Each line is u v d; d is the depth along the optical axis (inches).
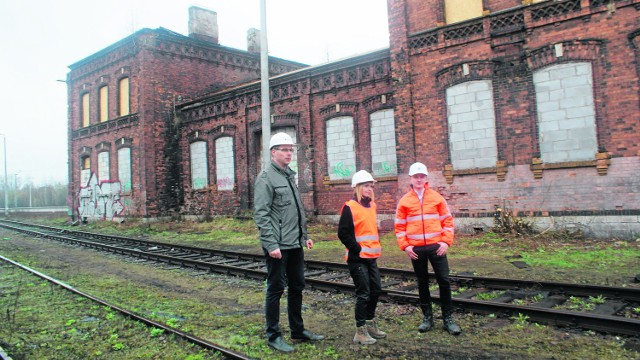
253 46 1101.1
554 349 176.6
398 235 210.5
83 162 1146.7
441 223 206.1
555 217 445.1
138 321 237.0
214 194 871.7
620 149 413.4
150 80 920.3
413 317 228.5
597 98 425.7
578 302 239.9
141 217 914.7
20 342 213.0
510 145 474.9
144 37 916.0
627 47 410.0
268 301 193.6
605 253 359.3
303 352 186.5
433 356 176.2
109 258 505.0
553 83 450.6
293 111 716.0
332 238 553.9
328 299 277.1
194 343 198.4
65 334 224.4
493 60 480.4
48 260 501.0
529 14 460.1
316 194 687.1
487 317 221.9
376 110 610.5
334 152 664.4
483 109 492.1
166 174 935.7
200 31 1023.6
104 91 1064.2
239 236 654.5
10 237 803.4
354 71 635.5
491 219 484.4
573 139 439.2
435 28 518.0
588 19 430.0
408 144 539.8
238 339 203.3
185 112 934.4
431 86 526.9
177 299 295.4
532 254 376.8
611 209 417.1
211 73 1017.5
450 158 513.3
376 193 611.8
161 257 468.8
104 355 192.7
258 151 792.9
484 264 352.8
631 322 184.2
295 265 200.1
